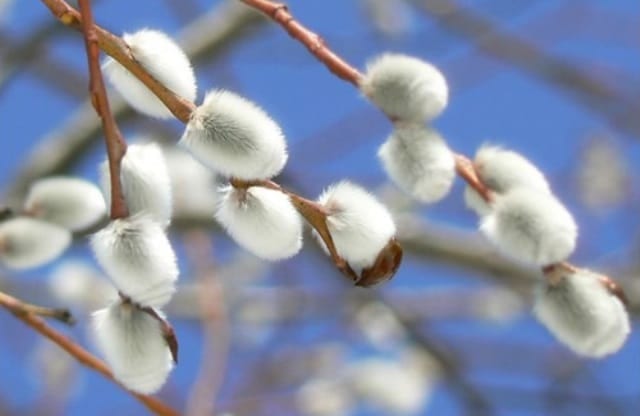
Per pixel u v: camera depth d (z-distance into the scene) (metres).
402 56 0.52
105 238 0.48
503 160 0.53
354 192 0.50
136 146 0.50
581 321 0.52
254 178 0.49
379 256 0.50
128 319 0.49
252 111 0.49
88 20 0.50
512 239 0.52
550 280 0.52
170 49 0.51
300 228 0.50
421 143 0.52
